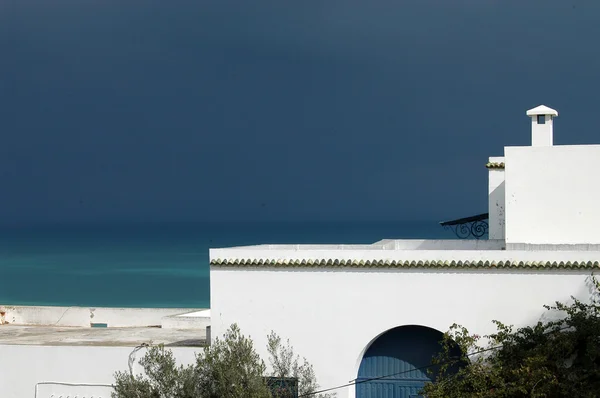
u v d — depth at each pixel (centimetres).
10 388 5634
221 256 5272
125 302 15800
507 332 4806
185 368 5284
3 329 7531
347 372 5091
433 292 4972
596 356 4519
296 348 5159
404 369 5178
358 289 5088
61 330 7419
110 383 5475
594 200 5131
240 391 4825
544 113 5609
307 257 5144
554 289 4791
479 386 4684
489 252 4881
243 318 5247
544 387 4528
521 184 5244
